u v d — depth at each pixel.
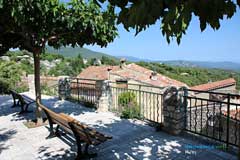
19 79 13.59
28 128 5.32
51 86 11.45
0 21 4.51
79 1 4.45
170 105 4.57
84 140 3.32
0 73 13.24
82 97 8.47
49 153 3.88
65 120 3.61
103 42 5.58
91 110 7.07
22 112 6.88
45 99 9.26
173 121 4.54
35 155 3.81
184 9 1.16
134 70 20.72
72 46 5.97
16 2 3.66
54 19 4.41
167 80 21.41
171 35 1.34
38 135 4.82
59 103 8.34
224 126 5.79
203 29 1.15
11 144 4.34
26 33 4.96
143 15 1.24
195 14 1.15
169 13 1.21
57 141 4.44
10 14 4.20
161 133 4.69
